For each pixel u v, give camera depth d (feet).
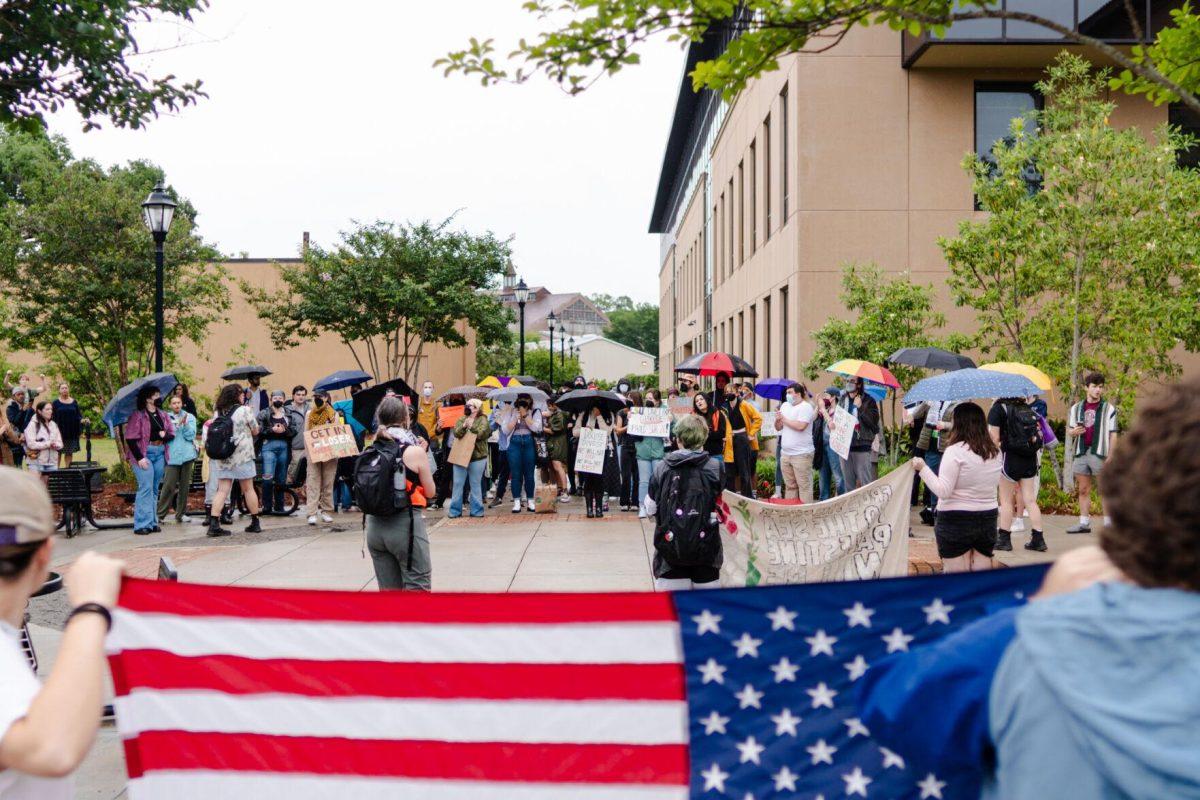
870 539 23.81
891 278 64.34
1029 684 5.08
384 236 86.58
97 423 81.46
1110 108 53.31
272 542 42.09
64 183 71.31
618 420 52.49
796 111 66.69
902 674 5.97
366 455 23.41
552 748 9.62
